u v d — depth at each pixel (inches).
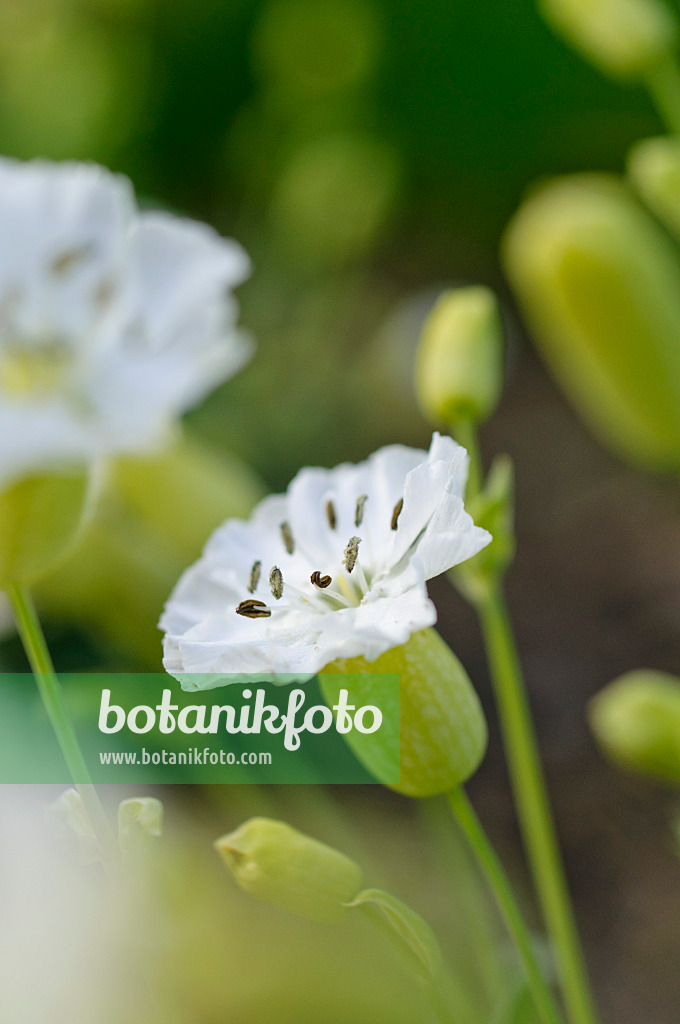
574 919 13.7
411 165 24.4
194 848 10.4
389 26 23.4
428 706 6.1
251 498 9.0
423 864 12.0
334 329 21.1
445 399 7.2
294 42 22.8
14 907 7.5
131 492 8.7
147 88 23.5
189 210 24.2
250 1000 8.2
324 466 19.7
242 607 6.1
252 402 19.2
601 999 12.8
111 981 7.5
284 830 6.1
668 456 10.2
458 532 5.6
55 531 6.4
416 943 6.1
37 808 7.9
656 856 14.3
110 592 9.0
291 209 20.3
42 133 22.2
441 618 17.8
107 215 7.6
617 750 8.8
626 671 16.7
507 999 6.6
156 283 7.7
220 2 23.4
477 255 24.1
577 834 14.7
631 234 9.3
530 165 24.2
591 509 19.8
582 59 23.2
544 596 18.3
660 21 9.0
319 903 6.0
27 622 6.2
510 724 7.0
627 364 9.4
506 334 23.0
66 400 7.5
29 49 22.9
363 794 14.1
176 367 7.6
